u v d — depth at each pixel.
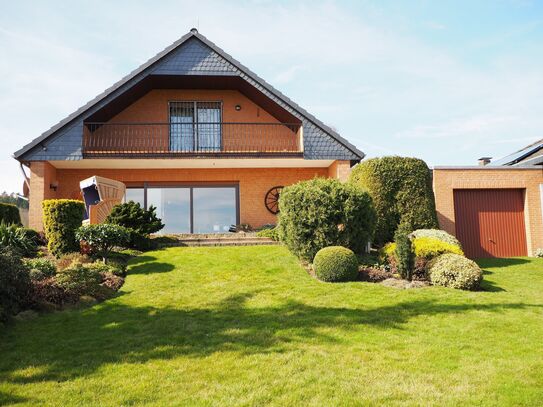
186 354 5.68
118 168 17.50
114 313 7.55
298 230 10.94
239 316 7.34
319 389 4.66
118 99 16.52
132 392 4.62
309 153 16.44
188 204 18.06
